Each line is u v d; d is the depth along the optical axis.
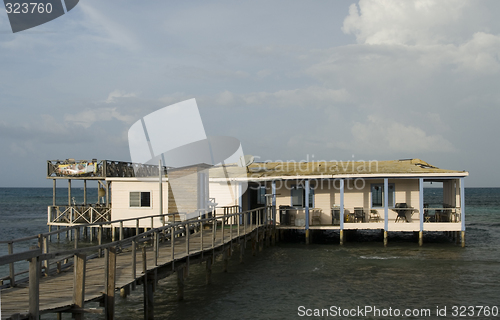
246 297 14.23
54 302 7.84
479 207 78.75
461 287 15.51
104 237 31.09
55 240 30.66
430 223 23.81
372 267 18.81
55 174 28.75
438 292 14.89
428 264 19.41
